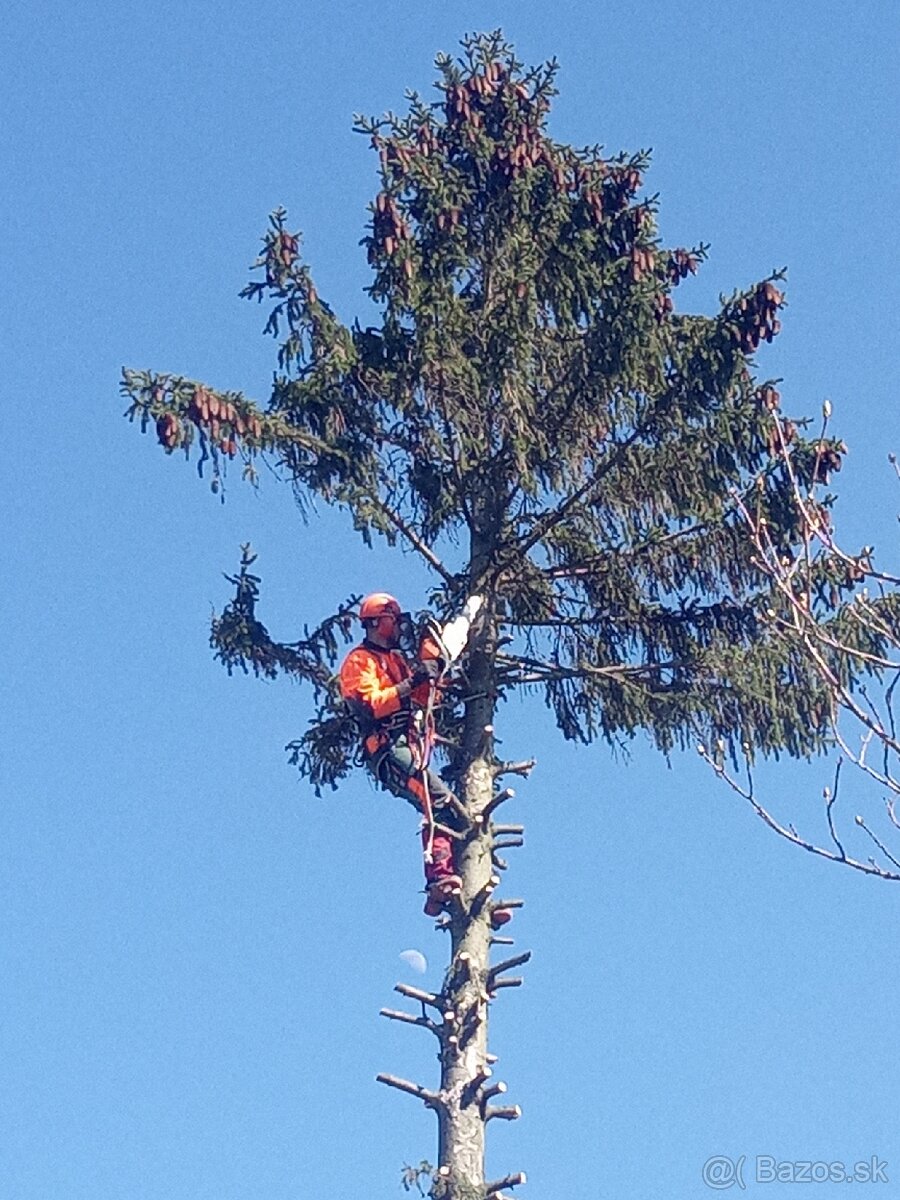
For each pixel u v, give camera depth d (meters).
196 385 12.78
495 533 13.54
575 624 13.90
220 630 13.77
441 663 12.61
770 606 13.27
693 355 13.08
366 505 13.14
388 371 13.35
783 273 12.97
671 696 13.49
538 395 13.51
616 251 13.54
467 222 13.87
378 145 13.63
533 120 14.00
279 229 13.32
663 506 13.46
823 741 13.33
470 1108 12.45
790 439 13.09
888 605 13.10
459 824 13.09
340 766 14.07
